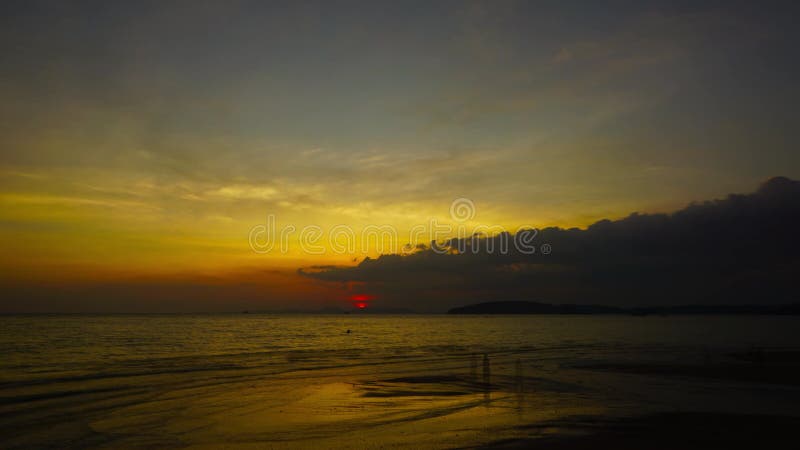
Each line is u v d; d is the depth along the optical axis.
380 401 24.67
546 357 50.91
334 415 21.25
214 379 31.98
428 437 17.44
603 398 25.67
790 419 20.38
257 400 24.69
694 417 20.75
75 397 24.83
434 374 35.75
